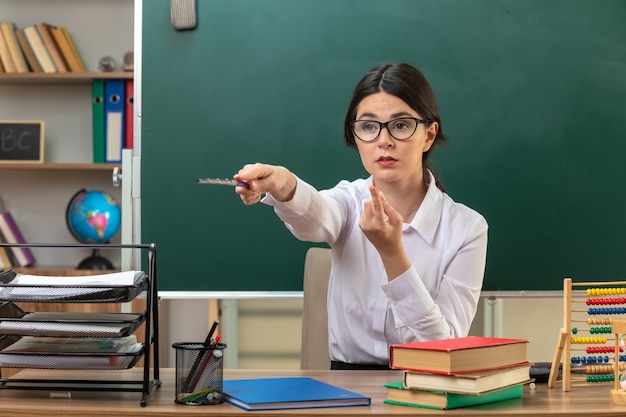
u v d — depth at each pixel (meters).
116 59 3.72
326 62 2.67
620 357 1.46
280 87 2.68
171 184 2.68
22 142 3.56
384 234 1.49
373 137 1.81
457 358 1.25
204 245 2.68
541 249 2.67
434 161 2.67
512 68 2.67
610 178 2.68
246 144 2.68
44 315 1.38
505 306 3.26
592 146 2.68
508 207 2.67
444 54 2.66
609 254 2.68
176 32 2.68
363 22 2.67
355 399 1.28
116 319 1.35
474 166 2.67
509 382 1.34
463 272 1.91
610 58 2.68
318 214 1.77
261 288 2.67
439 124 1.92
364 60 2.67
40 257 3.71
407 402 1.28
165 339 3.68
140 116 2.69
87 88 3.75
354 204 1.96
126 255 2.67
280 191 1.68
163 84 2.69
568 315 1.48
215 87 2.68
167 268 2.69
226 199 2.67
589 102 2.68
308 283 2.33
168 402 1.30
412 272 1.56
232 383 1.42
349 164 2.67
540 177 2.67
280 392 1.32
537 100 2.67
